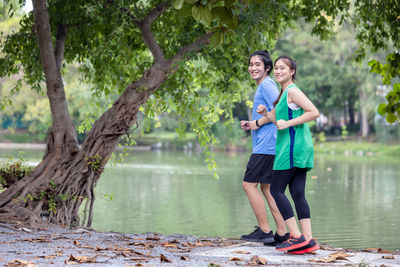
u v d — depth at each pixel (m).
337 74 58.94
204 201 15.68
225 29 5.01
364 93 53.31
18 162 9.23
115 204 14.96
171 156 42.06
